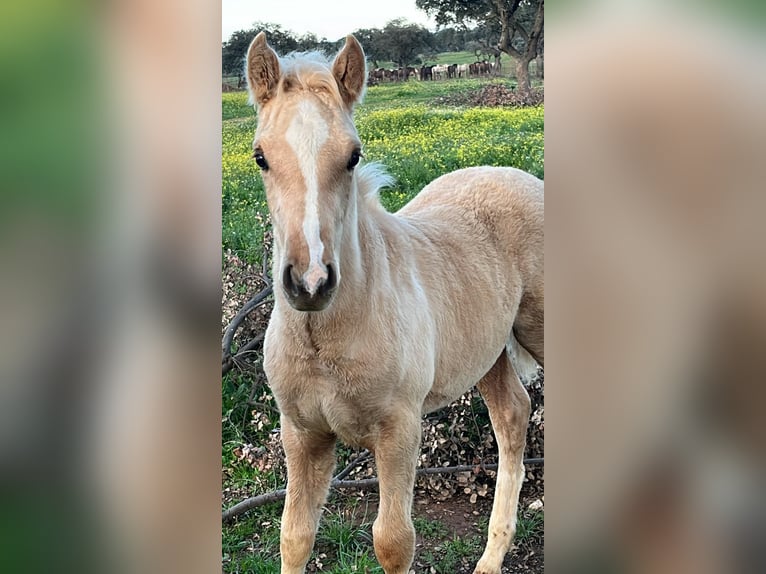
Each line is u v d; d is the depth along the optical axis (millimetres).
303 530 2643
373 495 3758
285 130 2137
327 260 2059
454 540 3377
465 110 9062
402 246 2795
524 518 3576
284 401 2549
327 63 2375
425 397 2822
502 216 3361
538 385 3920
